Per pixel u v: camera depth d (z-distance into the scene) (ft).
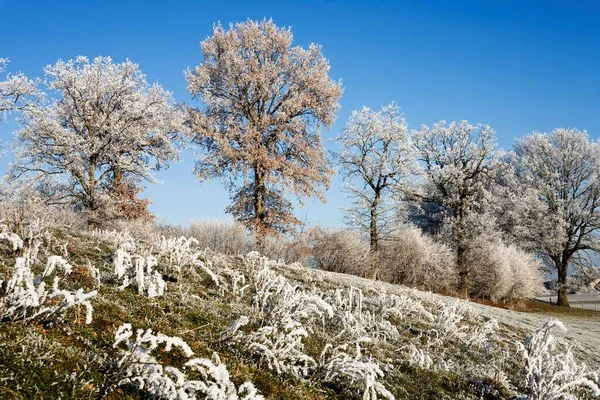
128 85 84.64
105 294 17.10
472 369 23.88
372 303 32.71
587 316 111.14
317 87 88.58
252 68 86.22
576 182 120.37
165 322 16.08
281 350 15.52
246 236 76.18
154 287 18.52
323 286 39.55
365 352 21.70
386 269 99.50
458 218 112.78
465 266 107.65
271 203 92.07
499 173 134.10
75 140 79.41
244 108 89.35
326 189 90.84
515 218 117.91
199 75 87.40
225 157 85.35
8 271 15.98
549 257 127.54
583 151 118.01
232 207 90.38
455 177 113.29
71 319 13.08
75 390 9.48
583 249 119.24
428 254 99.09
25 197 69.36
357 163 101.91
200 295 22.98
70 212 70.33
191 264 26.09
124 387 10.46
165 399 10.28
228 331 15.89
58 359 10.39
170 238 27.40
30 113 76.79
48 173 78.64
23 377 9.29
